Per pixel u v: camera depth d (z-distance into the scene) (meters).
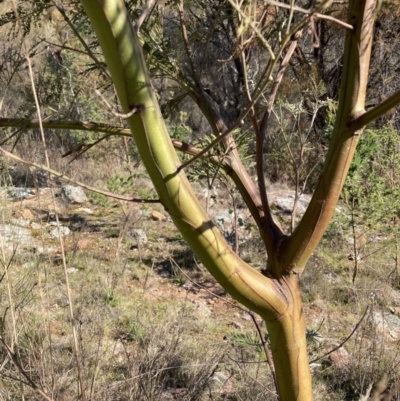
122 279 4.75
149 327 3.82
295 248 1.13
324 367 3.58
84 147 1.30
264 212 1.22
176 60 1.44
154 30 1.46
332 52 6.77
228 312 4.55
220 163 1.29
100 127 1.23
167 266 5.37
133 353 3.07
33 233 5.46
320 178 1.11
